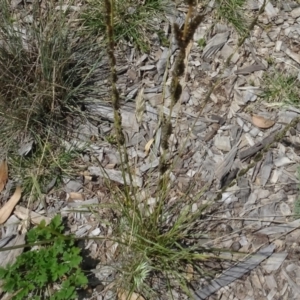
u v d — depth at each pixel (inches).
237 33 47.2
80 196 39.3
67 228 37.9
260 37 47.0
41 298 34.8
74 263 34.4
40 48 41.9
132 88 44.4
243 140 41.7
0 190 39.6
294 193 39.2
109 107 43.3
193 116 42.8
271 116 42.8
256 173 40.0
